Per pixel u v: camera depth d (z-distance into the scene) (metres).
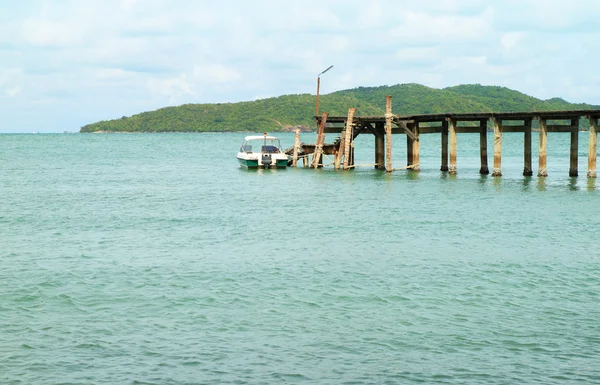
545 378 15.11
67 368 15.70
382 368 15.67
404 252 26.86
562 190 44.75
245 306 20.02
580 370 15.49
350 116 62.41
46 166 78.25
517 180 51.34
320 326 18.33
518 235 30.08
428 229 31.78
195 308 19.86
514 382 14.93
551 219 33.91
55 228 32.97
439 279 22.77
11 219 35.81
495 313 19.28
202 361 16.06
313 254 26.64
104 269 24.42
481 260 25.34
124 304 20.25
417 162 59.34
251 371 15.52
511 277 22.94
